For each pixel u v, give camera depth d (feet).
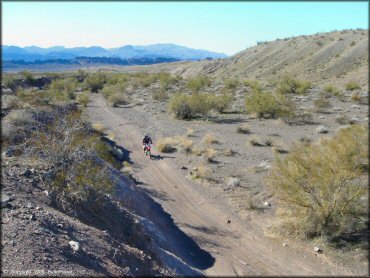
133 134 114.42
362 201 44.62
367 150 43.29
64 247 27.27
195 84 219.20
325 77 298.15
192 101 136.05
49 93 169.68
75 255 27.02
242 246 45.09
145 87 255.09
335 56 334.24
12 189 35.22
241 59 469.98
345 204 43.45
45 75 337.11
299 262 40.04
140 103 180.34
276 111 129.18
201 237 48.16
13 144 54.34
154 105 170.09
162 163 82.84
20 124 67.56
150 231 42.60
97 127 112.47
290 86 195.21
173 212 57.06
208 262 41.73
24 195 34.99
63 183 39.81
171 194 64.69
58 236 28.78
